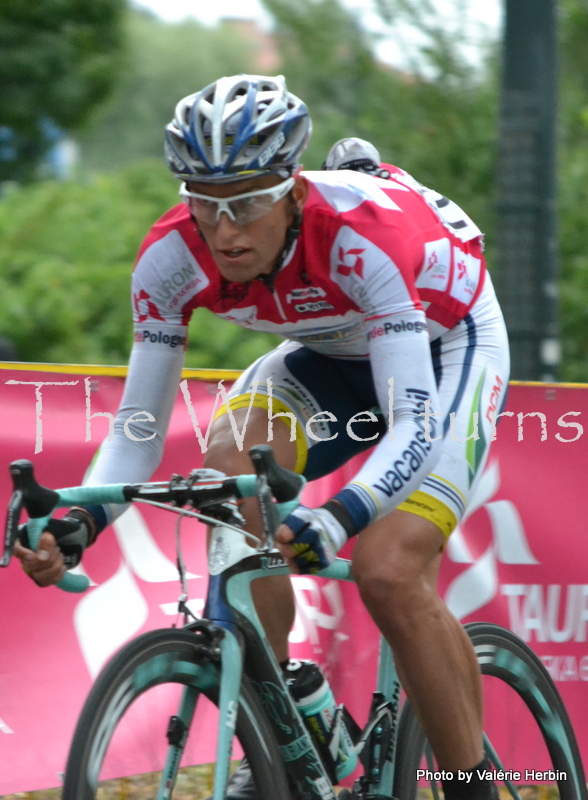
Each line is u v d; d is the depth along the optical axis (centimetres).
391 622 694
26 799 948
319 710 734
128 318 2623
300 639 1012
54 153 4222
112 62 4025
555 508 1100
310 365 825
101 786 771
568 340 2681
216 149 618
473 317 798
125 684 596
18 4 3738
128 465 728
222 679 632
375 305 671
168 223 728
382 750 782
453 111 2953
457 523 728
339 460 823
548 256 1538
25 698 902
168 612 978
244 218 641
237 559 657
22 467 585
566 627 1098
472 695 727
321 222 678
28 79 3803
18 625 907
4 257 2705
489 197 2867
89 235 2859
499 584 1075
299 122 651
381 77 3050
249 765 664
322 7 3164
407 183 805
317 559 581
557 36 1532
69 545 655
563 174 2875
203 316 2559
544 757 947
